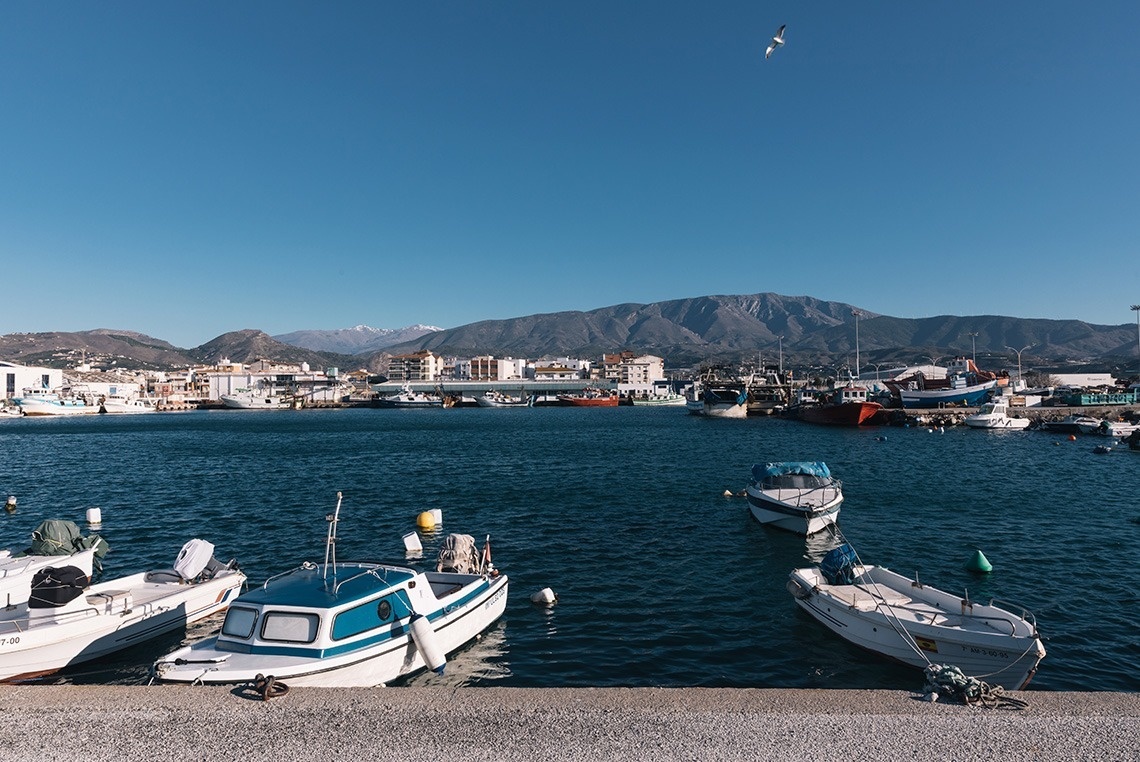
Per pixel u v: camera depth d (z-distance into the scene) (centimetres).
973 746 980
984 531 3850
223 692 1170
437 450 9050
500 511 4506
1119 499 4891
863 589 2325
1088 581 2902
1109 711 1067
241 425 16700
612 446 9469
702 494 5128
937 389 14838
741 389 18225
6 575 2292
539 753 969
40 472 6950
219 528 4094
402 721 1057
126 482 6141
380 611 1812
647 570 3095
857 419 13475
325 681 1623
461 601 2181
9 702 1120
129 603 2134
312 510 4647
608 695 1140
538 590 2803
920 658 1977
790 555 3344
